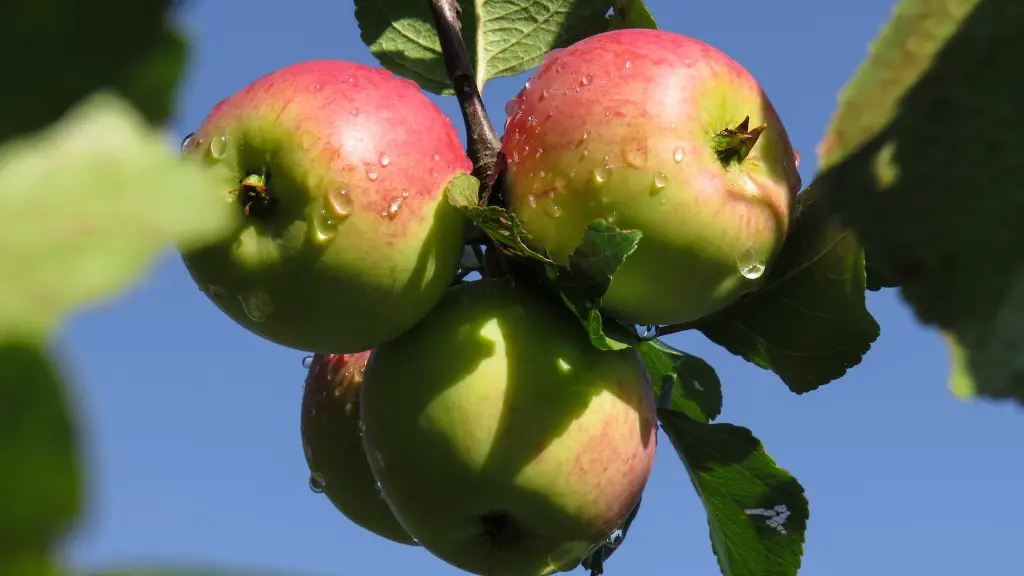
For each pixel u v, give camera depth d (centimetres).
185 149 97
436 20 100
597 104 96
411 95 97
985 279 86
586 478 97
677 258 96
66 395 37
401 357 97
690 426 101
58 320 37
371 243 96
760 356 101
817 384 100
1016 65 86
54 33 46
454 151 97
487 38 105
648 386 99
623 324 98
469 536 98
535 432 97
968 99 86
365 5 105
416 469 97
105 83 47
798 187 99
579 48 98
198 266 96
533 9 105
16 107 46
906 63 86
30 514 37
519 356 97
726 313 100
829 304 99
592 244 96
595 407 97
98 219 39
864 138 86
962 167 86
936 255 86
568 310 98
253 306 96
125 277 38
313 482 103
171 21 47
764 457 100
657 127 96
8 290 37
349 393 102
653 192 96
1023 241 86
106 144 40
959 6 86
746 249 97
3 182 38
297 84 96
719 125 97
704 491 102
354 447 102
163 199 40
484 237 98
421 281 96
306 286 96
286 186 96
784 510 101
